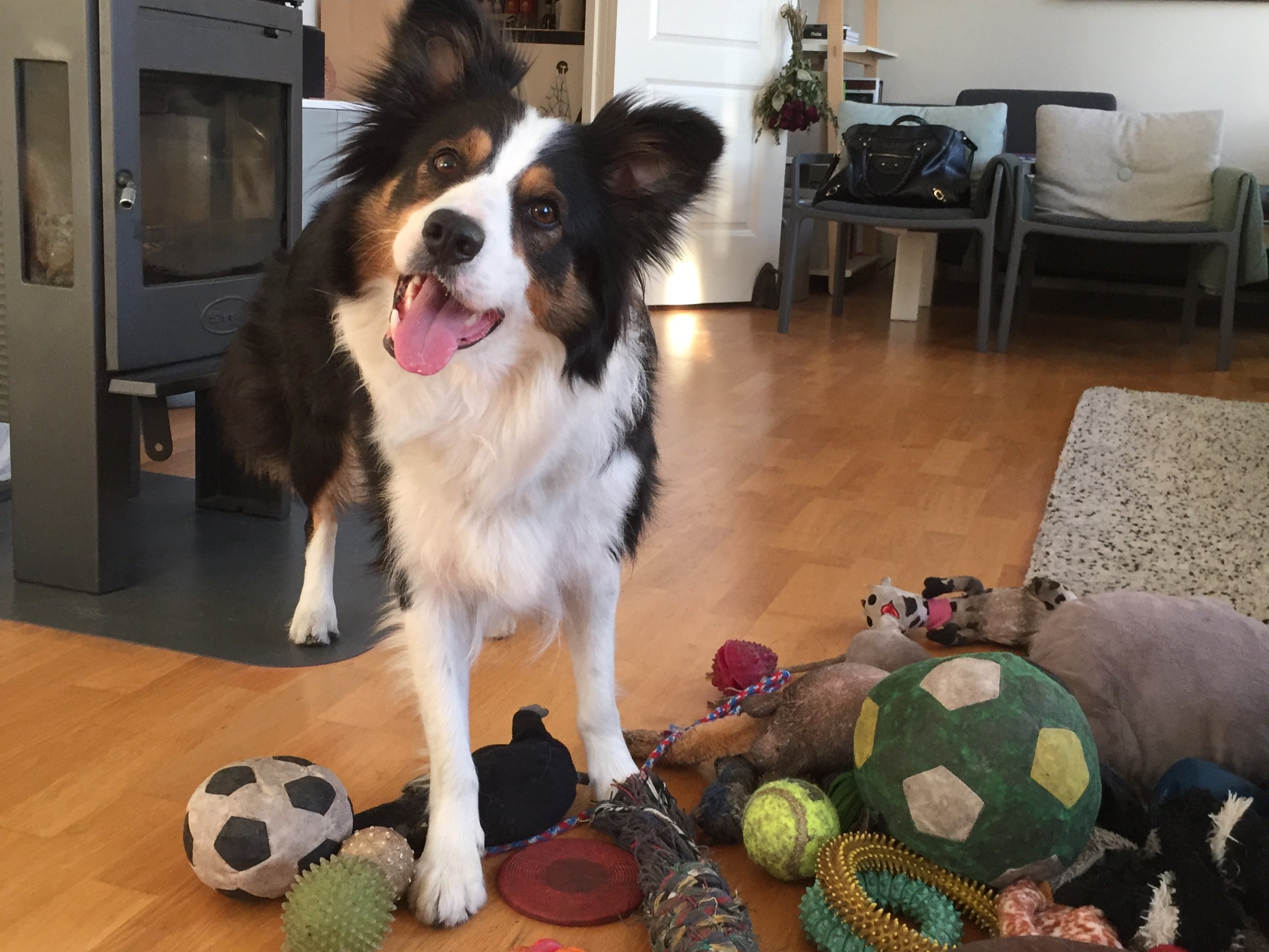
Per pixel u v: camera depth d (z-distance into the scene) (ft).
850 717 5.14
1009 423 13.14
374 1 15.05
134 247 7.11
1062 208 18.47
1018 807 4.29
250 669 6.63
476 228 4.49
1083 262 20.29
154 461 9.59
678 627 7.41
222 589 7.75
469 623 5.25
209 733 5.89
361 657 6.85
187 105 7.84
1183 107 23.06
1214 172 17.58
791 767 5.25
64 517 7.44
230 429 7.67
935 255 22.18
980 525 9.51
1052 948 3.72
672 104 5.13
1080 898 4.35
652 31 18.94
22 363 7.23
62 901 4.55
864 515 9.72
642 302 5.46
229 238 8.52
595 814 5.00
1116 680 5.41
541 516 5.08
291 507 9.23
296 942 4.07
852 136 18.61
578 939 4.45
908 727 4.51
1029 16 23.54
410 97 5.19
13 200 6.93
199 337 7.84
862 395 14.38
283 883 4.43
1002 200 17.67
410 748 5.82
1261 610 7.61
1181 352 18.21
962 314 21.70
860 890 4.28
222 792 4.47
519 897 4.64
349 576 8.07
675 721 6.19
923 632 7.34
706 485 10.50
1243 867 4.25
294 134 8.67
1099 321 21.27
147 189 7.63
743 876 4.84
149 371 7.49
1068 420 13.33
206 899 4.60
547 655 6.97
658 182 5.28
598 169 5.14
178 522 8.98
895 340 18.48
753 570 8.41
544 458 4.97
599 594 5.41
